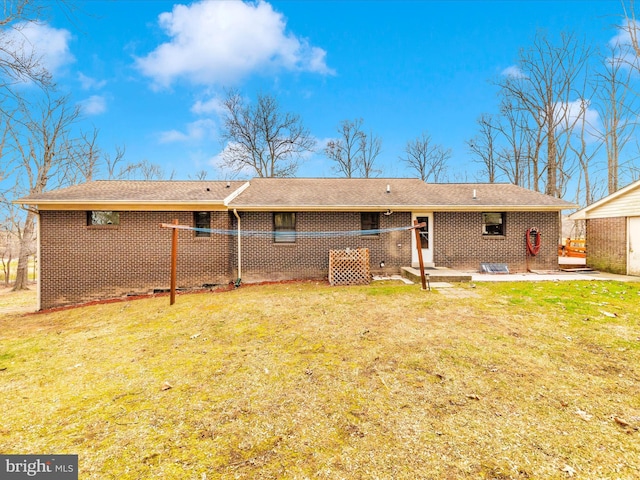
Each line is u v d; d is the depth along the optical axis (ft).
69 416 10.53
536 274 36.40
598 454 8.16
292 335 18.30
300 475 7.64
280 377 13.09
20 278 59.26
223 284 35.58
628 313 20.48
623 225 35.83
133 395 11.93
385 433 9.23
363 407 10.66
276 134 97.30
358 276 34.50
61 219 34.06
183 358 15.55
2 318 29.30
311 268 37.91
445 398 11.12
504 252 38.88
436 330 18.33
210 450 8.68
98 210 34.35
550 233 39.11
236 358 15.29
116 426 9.90
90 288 34.27
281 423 9.86
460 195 41.11
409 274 34.86
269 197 38.65
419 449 8.49
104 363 15.28
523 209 37.55
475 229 38.91
